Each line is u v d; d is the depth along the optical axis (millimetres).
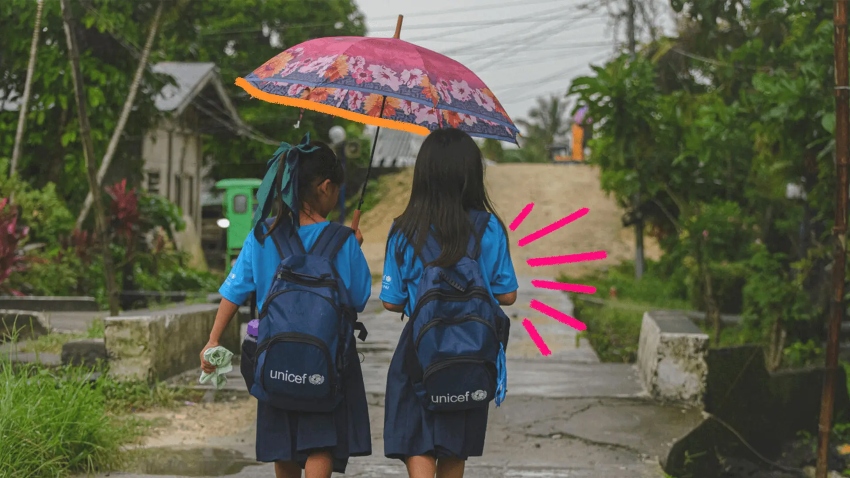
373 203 40281
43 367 6832
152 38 16141
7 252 11312
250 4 33469
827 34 8016
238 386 7418
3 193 14016
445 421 3424
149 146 24531
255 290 3600
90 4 16750
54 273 13766
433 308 3295
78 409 5281
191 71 26453
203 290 18234
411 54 3803
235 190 26953
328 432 3439
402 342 3527
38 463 4785
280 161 3527
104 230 8312
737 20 9828
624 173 14008
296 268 3379
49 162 17547
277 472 3734
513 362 9383
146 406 6703
